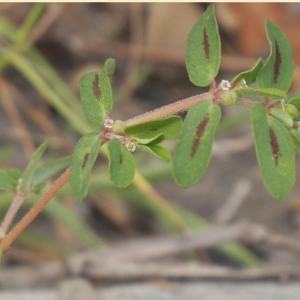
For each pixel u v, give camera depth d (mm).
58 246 357
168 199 422
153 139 211
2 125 422
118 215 409
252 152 451
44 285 308
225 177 434
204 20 214
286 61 214
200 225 351
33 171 229
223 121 426
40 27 439
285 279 301
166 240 325
